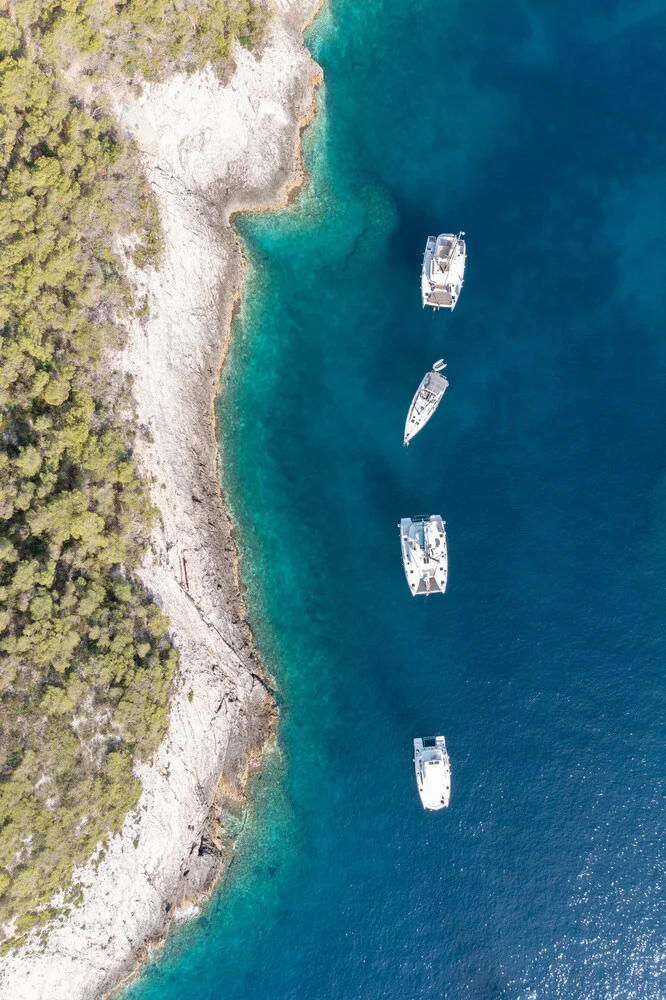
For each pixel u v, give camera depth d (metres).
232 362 47.00
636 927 42.44
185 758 42.38
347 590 46.44
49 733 36.66
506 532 46.75
